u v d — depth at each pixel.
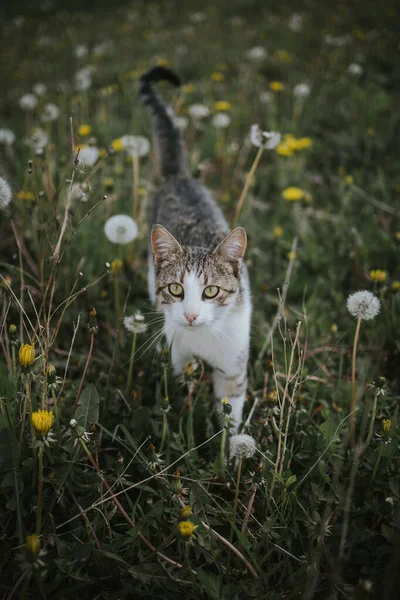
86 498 0.91
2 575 0.86
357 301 0.92
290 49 2.38
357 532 0.89
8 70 2.38
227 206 1.40
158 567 0.86
